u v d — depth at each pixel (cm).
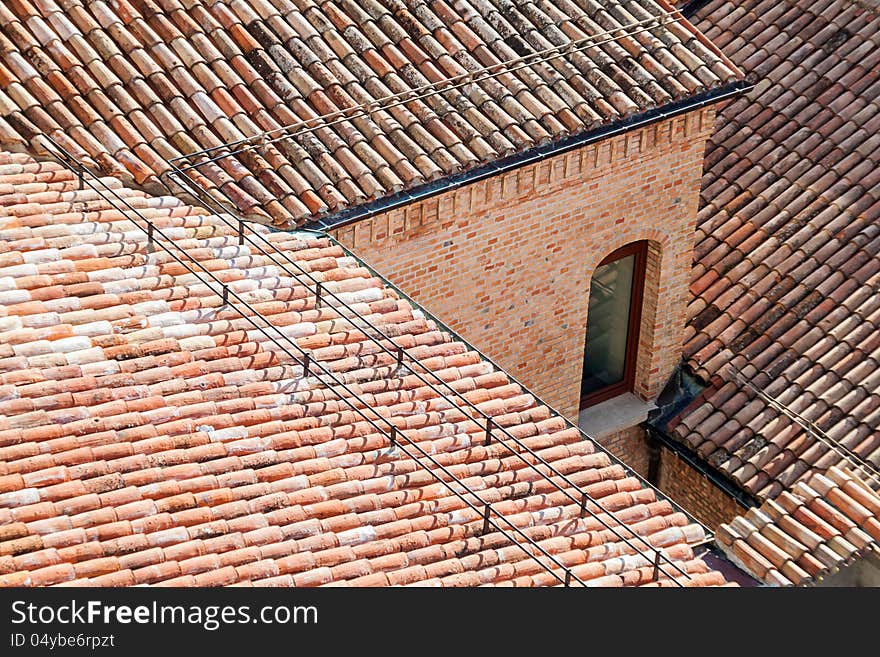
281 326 1966
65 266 1919
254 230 2139
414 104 2397
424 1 2544
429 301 2469
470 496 1777
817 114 3003
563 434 1950
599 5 2630
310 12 2455
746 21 3181
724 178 2977
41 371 1755
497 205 2452
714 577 1766
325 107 2358
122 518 1605
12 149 2130
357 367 1939
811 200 2903
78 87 2238
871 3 3109
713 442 2698
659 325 2806
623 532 1814
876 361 2691
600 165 2545
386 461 1789
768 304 2812
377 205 2288
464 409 1933
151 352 1833
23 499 1596
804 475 2602
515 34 2538
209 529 1623
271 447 1758
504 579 1666
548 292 2617
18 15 2275
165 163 2208
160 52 2327
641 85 2541
